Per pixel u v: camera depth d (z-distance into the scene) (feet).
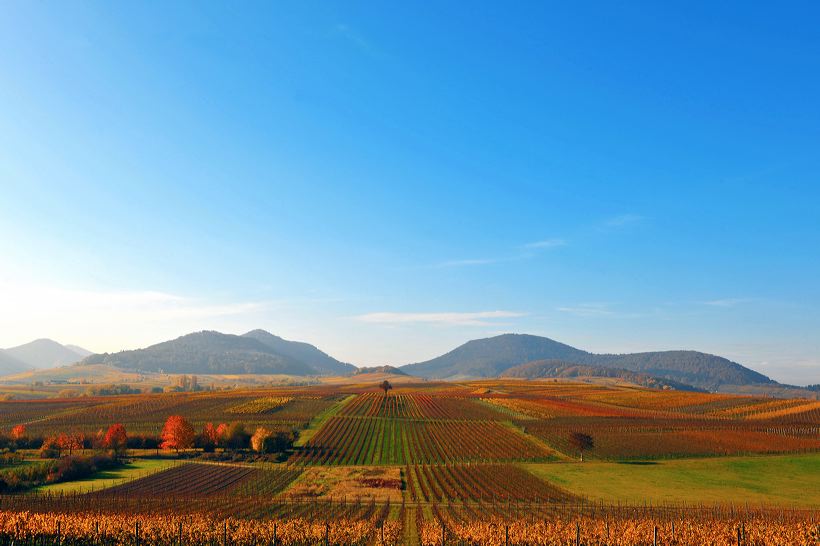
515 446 410.72
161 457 382.01
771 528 197.06
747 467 337.11
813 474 319.88
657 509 244.42
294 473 326.65
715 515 231.91
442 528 197.26
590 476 316.19
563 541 192.85
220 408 625.41
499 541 193.98
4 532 194.70
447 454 385.70
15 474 286.05
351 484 297.12
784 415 555.28
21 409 630.33
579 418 550.36
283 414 581.53
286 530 199.82
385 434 468.34
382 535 197.06
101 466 336.90
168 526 201.87
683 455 371.56
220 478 312.71
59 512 227.81
